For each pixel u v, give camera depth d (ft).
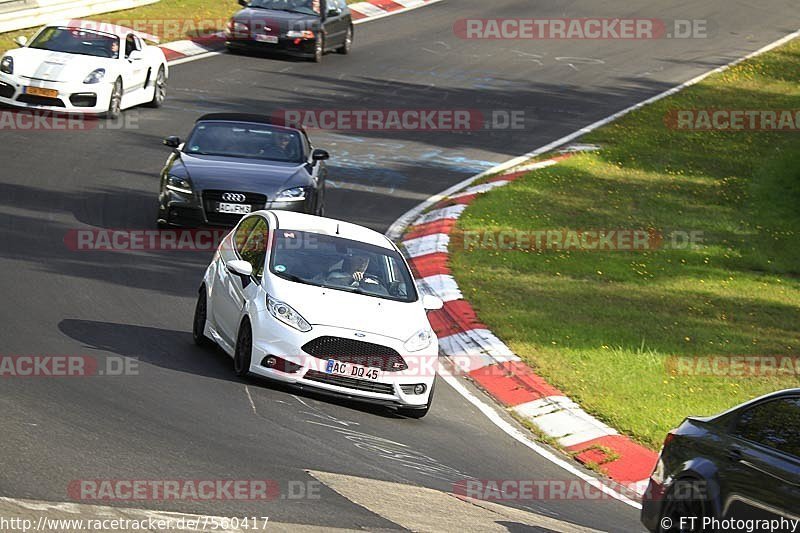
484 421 140.87
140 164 253.44
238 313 137.28
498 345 168.86
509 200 260.62
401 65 390.01
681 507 92.63
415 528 92.38
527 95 372.99
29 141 256.93
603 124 347.77
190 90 324.80
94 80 274.98
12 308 151.23
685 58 451.53
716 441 91.81
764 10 552.82
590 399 151.33
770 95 403.54
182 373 133.08
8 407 106.83
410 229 232.73
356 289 138.92
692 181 296.30
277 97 330.34
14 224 197.88
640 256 231.50
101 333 146.61
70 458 94.53
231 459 102.73
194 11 416.05
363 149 293.64
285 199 203.00
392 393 132.05
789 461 84.17
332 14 380.99
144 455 99.25
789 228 264.11
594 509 114.11
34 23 354.95
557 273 214.07
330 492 98.32
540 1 524.52
